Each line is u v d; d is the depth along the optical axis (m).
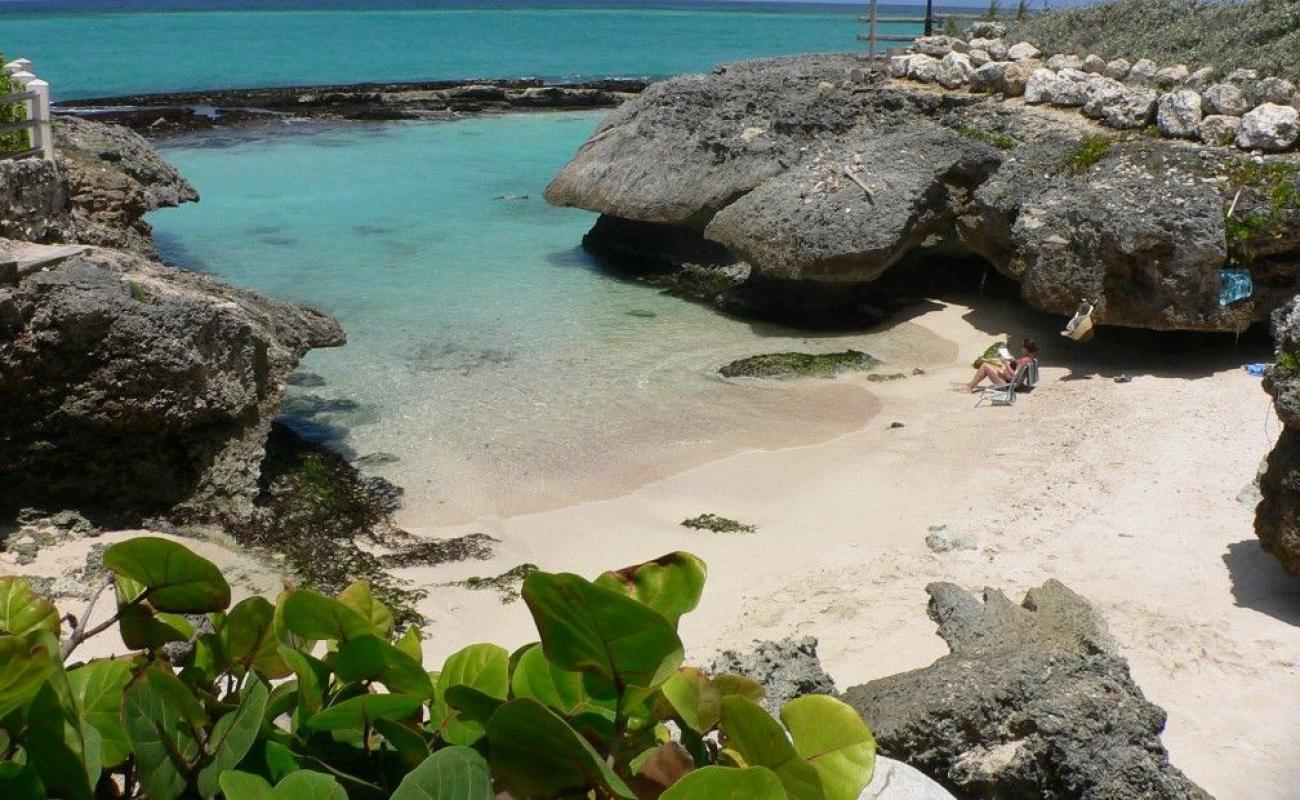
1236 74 22.16
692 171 27.06
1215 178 20.23
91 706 2.91
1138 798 7.32
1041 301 20.98
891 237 22.91
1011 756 7.51
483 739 2.95
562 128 48.59
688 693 2.87
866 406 19.09
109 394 13.52
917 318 24.02
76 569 12.59
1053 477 15.54
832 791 2.84
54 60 77.94
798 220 23.59
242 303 16.61
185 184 26.38
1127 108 23.55
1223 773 9.19
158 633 3.15
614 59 86.50
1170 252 19.75
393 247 29.00
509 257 28.52
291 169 38.44
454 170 38.97
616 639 2.49
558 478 16.16
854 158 24.38
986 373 19.53
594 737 2.89
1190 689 10.39
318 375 19.95
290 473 15.71
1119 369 20.23
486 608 12.43
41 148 19.34
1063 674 7.95
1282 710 10.05
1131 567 12.83
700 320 24.16
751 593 12.48
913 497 15.13
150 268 16.31
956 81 27.62
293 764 2.70
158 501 14.23
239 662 3.12
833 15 194.50
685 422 18.33
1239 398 18.31
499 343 22.08
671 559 2.93
